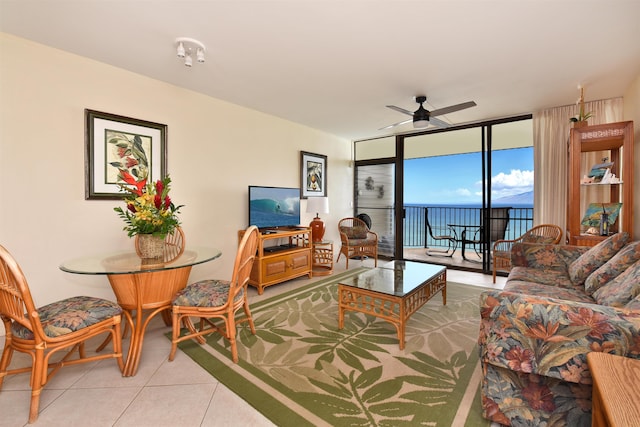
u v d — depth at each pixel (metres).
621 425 0.68
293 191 4.46
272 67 2.79
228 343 2.30
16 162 2.33
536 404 1.33
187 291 2.12
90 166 2.68
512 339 1.33
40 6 1.91
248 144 4.03
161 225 2.19
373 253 5.22
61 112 2.53
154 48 2.46
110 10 1.95
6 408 1.59
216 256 2.29
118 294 2.07
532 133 4.04
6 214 2.30
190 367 1.97
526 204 4.51
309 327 2.60
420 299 2.61
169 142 3.23
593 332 1.20
